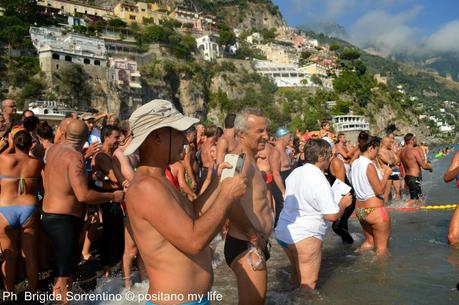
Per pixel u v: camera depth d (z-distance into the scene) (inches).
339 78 4471.0
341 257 247.4
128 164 233.3
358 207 253.3
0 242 199.0
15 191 201.5
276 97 3796.8
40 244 241.8
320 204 181.3
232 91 3550.7
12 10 2711.6
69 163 181.2
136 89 2677.2
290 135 323.3
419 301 170.9
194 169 320.2
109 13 3801.7
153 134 100.7
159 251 97.0
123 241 242.7
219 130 356.8
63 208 182.1
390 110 4579.2
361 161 246.4
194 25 4266.7
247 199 143.6
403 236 289.0
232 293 192.4
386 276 205.2
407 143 450.0
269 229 152.3
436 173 874.8
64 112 1883.6
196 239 91.0
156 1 5064.0
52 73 2210.9
